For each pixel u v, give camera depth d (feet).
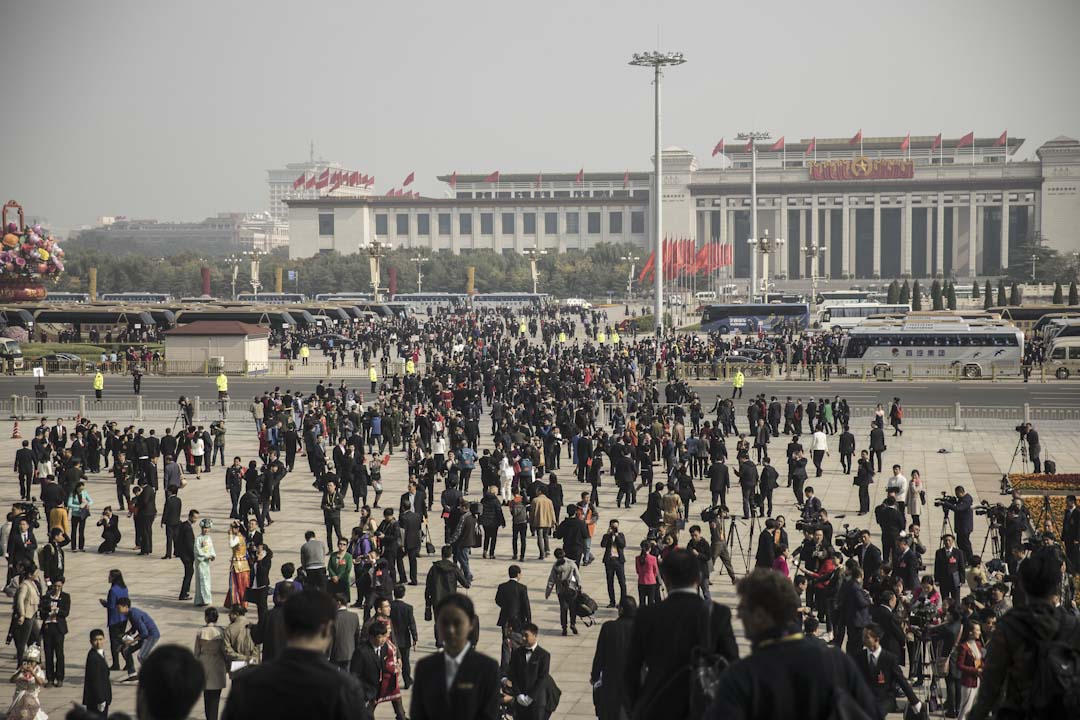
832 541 237.86
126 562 236.22
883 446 330.95
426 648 174.70
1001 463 351.87
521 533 236.84
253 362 651.66
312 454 313.94
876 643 129.80
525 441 332.39
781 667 45.52
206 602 200.03
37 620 166.81
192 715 146.41
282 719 48.49
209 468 345.72
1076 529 201.16
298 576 164.35
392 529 203.62
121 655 170.30
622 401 459.73
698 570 61.05
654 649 59.41
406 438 406.62
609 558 194.59
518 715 119.65
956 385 588.91
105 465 359.25
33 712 134.82
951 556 179.52
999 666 59.41
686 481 258.78
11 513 211.00
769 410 411.95
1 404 495.00
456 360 600.39
